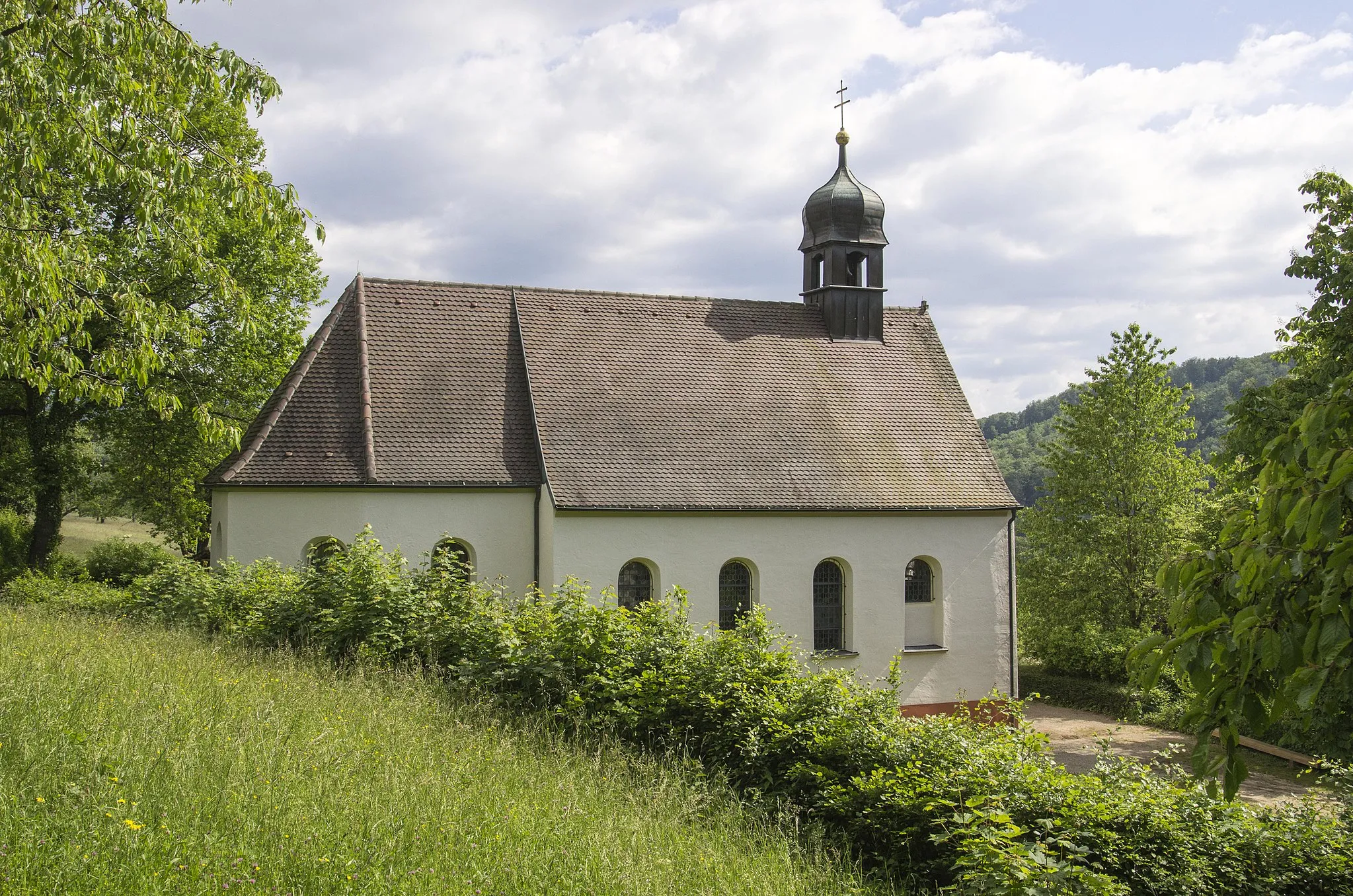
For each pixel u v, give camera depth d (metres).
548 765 11.43
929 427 28.50
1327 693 6.47
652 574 24.28
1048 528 36.91
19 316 11.23
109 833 6.60
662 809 10.65
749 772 12.65
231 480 21.48
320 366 24.11
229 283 12.36
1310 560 6.17
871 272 30.30
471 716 13.33
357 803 8.23
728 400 26.94
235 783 8.06
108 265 24.50
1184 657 6.62
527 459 24.09
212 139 26.61
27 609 19.31
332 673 14.52
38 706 9.14
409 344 25.17
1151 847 10.33
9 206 10.80
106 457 34.22
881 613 26.23
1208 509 31.58
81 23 10.27
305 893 6.51
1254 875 10.69
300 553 21.92
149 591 19.09
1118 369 36.19
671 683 13.84
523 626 15.42
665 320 28.12
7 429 32.75
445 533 23.08
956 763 11.24
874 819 11.11
